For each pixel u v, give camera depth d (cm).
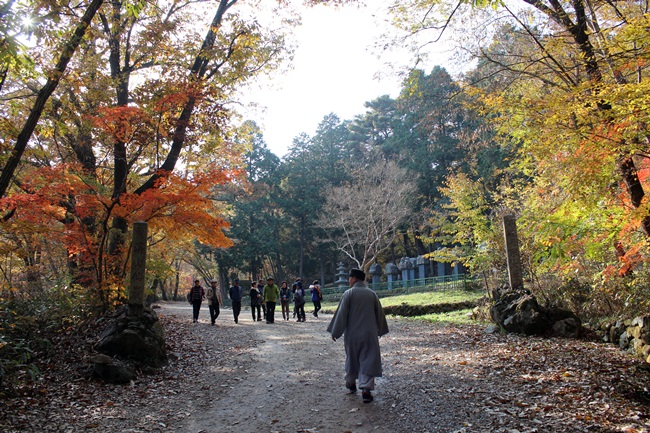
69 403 578
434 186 3812
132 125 1106
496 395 559
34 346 826
